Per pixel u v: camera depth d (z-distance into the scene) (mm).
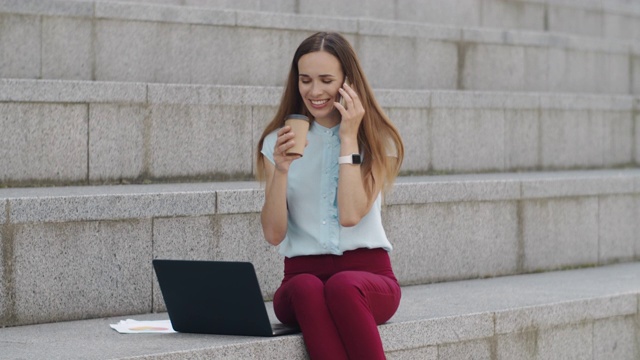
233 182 7598
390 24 9828
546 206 8281
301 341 5230
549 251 8320
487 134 9398
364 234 5422
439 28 10195
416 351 5777
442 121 9016
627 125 10852
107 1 8328
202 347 4957
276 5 10023
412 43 9984
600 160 10570
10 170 6918
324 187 5438
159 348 4961
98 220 5941
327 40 5383
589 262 8641
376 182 5402
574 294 7012
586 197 8609
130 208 6051
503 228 7969
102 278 5957
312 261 5441
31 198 5715
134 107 7363
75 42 8203
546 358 6574
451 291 7078
